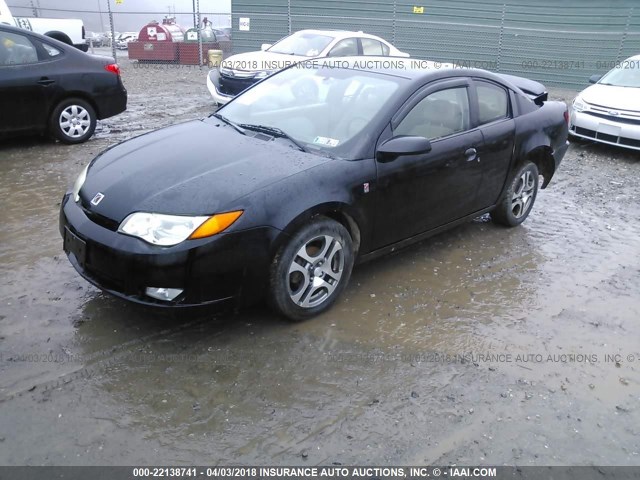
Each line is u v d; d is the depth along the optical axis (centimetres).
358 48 1089
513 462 267
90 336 340
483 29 1844
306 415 288
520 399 309
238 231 319
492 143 470
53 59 741
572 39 1772
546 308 404
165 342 339
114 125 897
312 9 1861
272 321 366
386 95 412
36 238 467
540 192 675
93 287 395
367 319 377
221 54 1744
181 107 1070
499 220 542
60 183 608
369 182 376
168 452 261
